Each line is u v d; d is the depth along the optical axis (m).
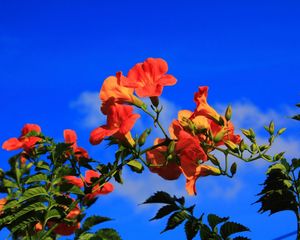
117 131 3.19
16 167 3.08
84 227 2.83
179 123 3.33
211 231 2.80
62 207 3.04
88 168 3.23
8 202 2.94
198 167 3.23
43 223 3.00
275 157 3.23
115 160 3.19
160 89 3.13
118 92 3.27
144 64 3.27
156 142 3.46
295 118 2.97
